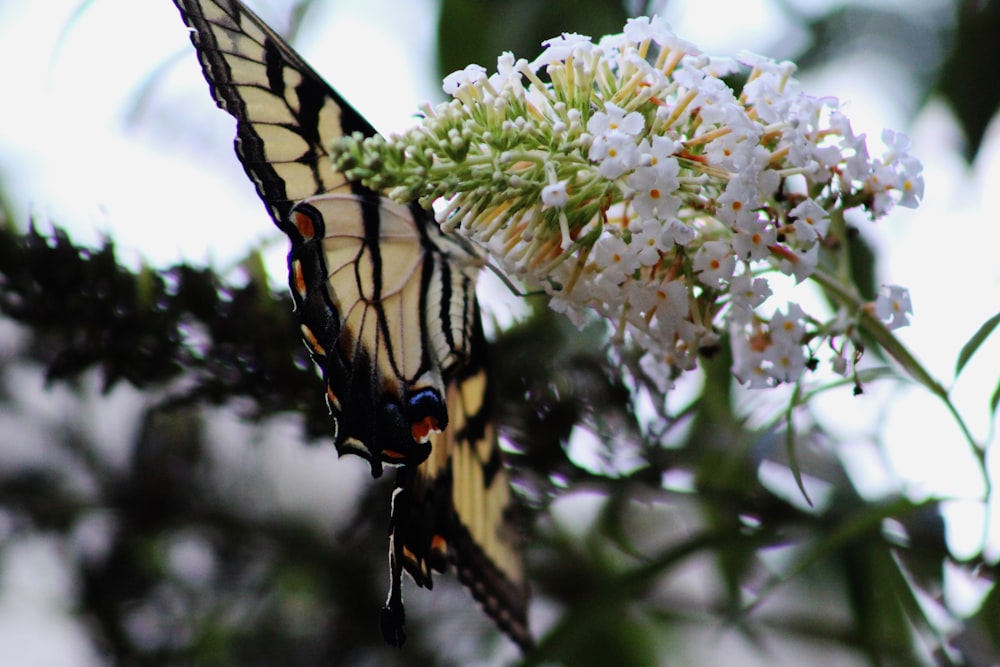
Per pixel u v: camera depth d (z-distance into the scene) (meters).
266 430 0.80
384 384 0.76
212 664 0.80
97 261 0.77
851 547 0.79
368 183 0.74
